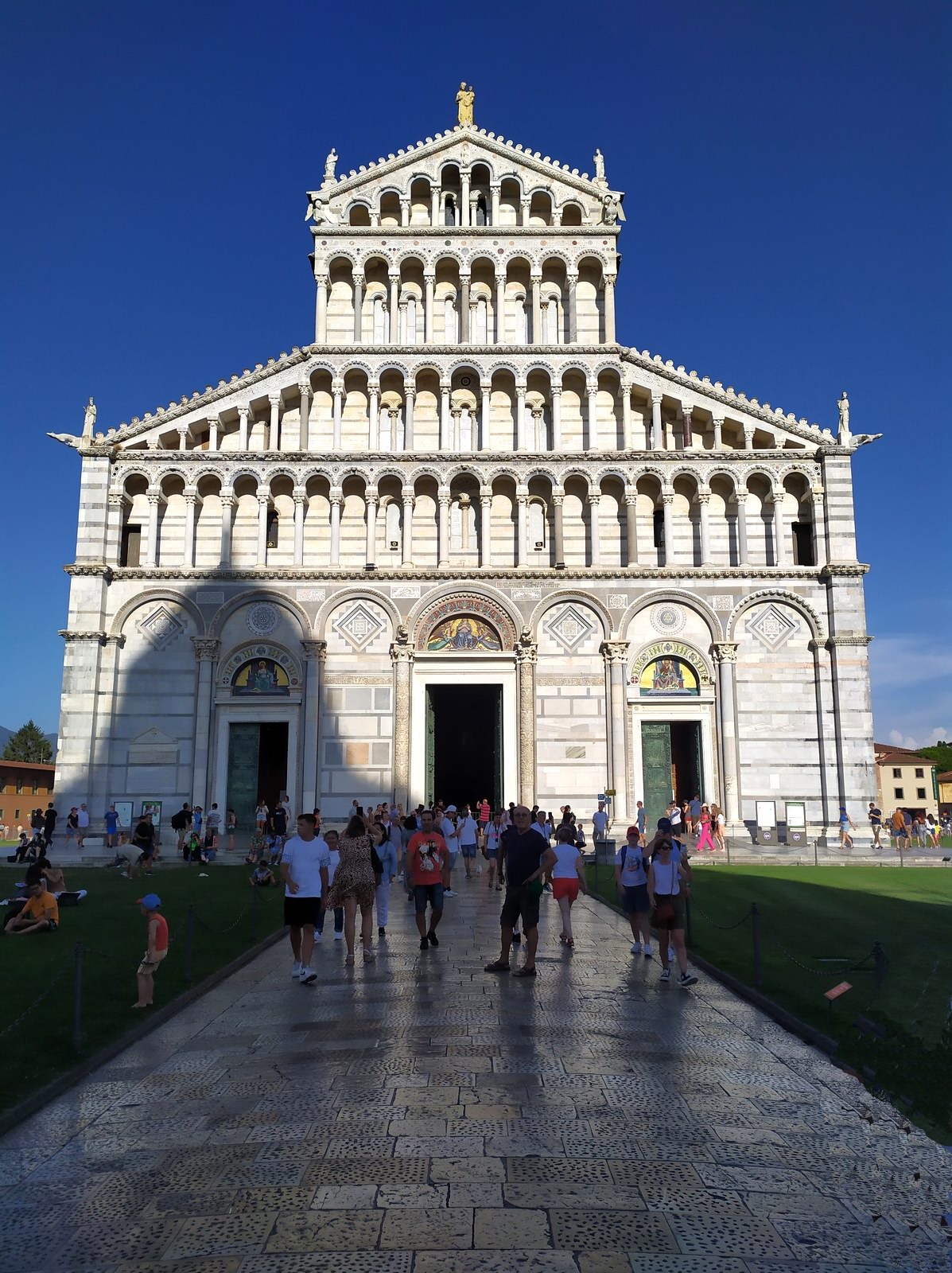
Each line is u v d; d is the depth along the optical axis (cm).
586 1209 922
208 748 4928
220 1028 1591
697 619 5091
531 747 4947
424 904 2248
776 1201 948
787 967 2023
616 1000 1719
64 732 4850
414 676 5038
